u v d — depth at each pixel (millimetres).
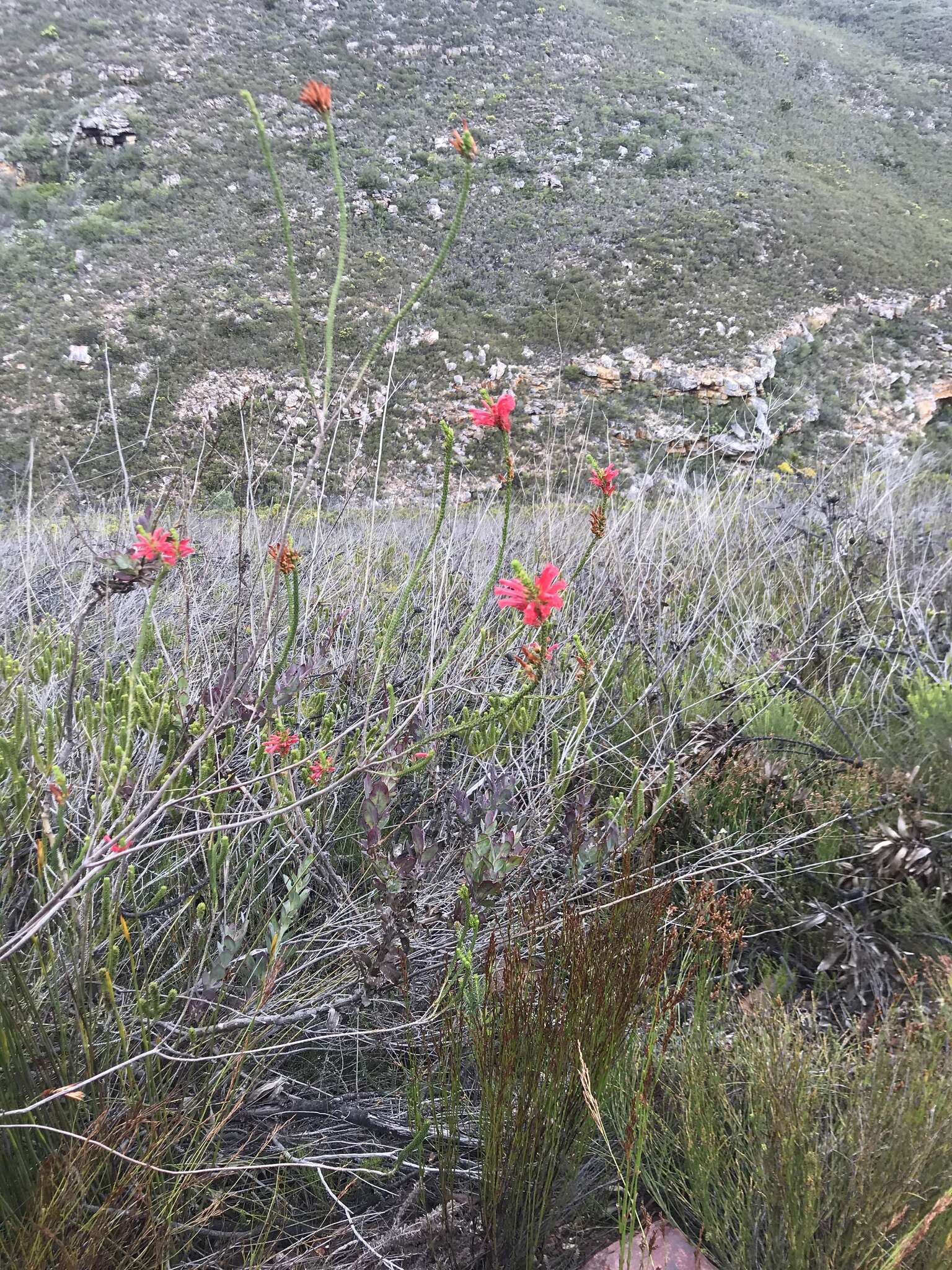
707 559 3867
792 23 59000
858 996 1825
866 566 4160
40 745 1688
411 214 25844
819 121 44125
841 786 2484
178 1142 1373
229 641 2180
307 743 1897
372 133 31047
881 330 23734
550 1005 1416
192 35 34688
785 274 25906
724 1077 1539
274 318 15586
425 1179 1512
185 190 23047
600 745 2514
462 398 15750
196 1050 1462
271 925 1467
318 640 2408
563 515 3859
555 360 19797
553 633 2570
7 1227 1183
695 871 2010
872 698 3059
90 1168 1240
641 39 45000
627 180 31062
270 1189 1439
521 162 30797
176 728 1676
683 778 2330
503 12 42000
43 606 2730
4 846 1561
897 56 59906
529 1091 1333
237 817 1737
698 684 3133
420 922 1789
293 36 36281
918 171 41625
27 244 15070
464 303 21672
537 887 1891
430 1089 1419
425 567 3205
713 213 28641
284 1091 1624
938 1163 1297
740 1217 1331
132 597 2939
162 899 1735
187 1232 1356
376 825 1523
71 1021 1455
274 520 2465
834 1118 1513
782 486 5160
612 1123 1548
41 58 29094
